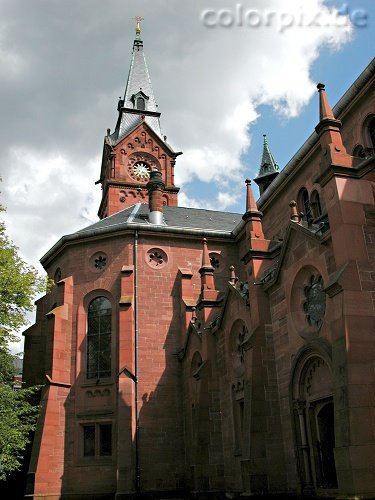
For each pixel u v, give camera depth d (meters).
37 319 39.91
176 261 38.59
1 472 26.16
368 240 17.59
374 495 14.27
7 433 24.94
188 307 35.53
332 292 16.92
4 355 27.72
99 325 36.44
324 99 19.83
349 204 17.84
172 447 33.03
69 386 34.72
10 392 26.45
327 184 18.58
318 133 19.72
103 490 31.83
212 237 39.91
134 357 34.62
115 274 37.22
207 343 28.78
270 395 21.77
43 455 31.56
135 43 72.00
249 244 25.03
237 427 25.50
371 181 18.48
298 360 20.28
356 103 26.72
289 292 21.47
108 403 33.97
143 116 63.41
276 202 36.09
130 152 60.34
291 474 20.30
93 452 33.16
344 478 14.82
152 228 38.41
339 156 18.58
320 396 18.98
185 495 31.84
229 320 26.91
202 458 26.56
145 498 31.31
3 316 26.33
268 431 21.12
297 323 20.91
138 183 58.94
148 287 37.03
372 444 14.83
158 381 34.59
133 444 32.03
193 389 31.11
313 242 19.78
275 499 20.08
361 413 15.12
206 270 31.22
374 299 16.77
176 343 35.97
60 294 36.81
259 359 22.20
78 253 38.44
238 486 24.62
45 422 32.47
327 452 18.97
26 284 27.23
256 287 23.45
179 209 47.84
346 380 15.58
